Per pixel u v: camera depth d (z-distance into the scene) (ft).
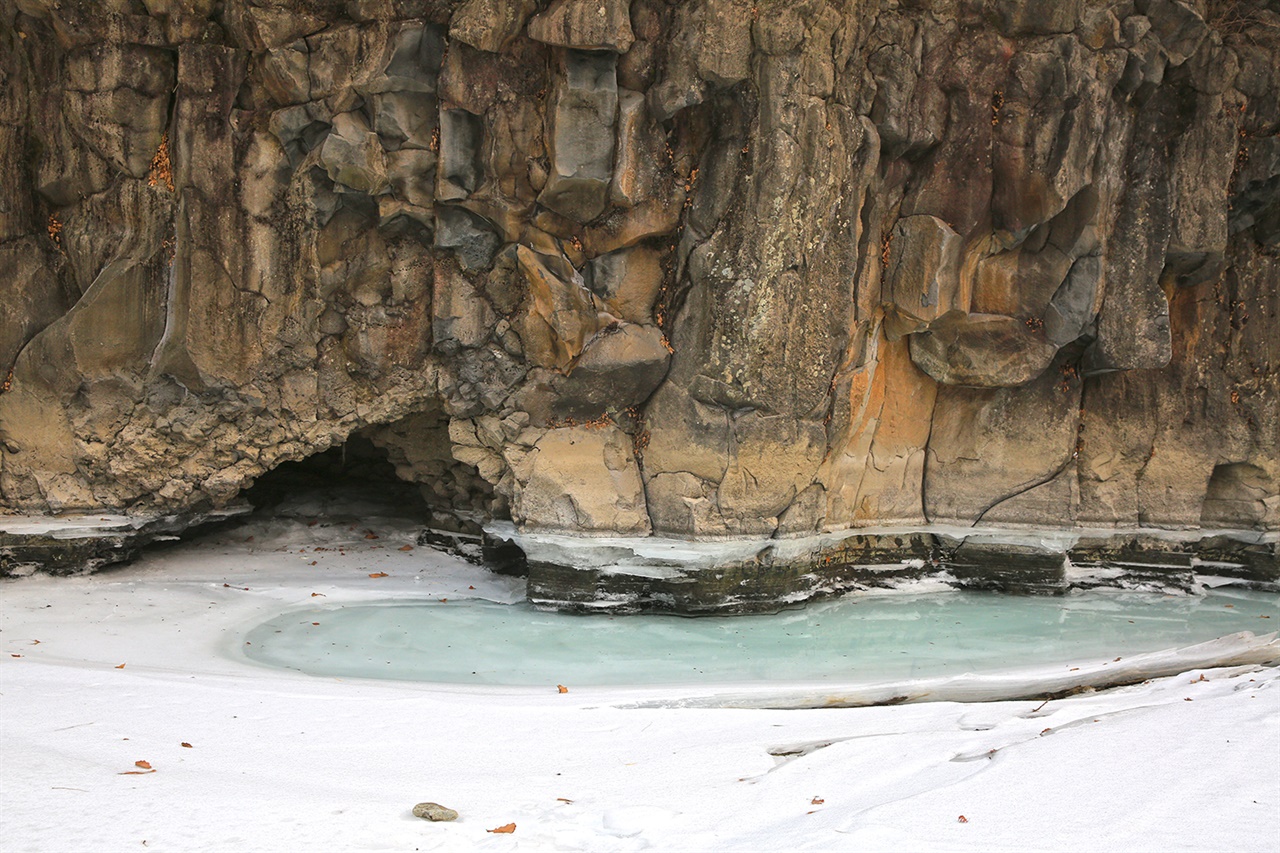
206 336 43.62
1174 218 48.88
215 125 43.16
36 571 43.96
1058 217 47.67
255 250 43.75
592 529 43.52
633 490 44.39
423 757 21.01
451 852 14.57
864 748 20.10
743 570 43.55
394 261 44.88
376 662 35.12
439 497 51.98
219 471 46.09
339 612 41.81
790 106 40.73
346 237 44.52
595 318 43.57
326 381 45.52
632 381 44.01
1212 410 52.39
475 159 43.01
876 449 50.44
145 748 21.02
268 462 46.24
